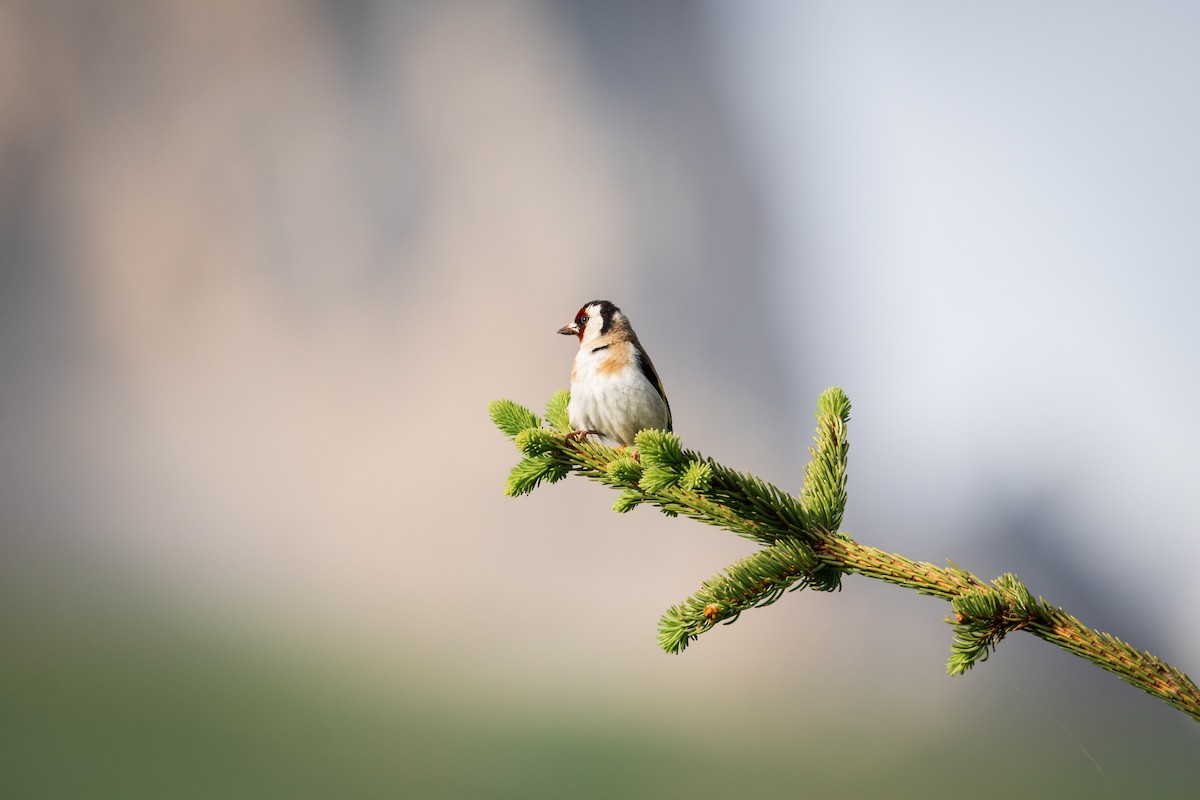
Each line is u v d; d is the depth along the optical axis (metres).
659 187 37.06
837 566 2.86
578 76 36.28
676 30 37.97
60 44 33.03
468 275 34.00
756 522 3.07
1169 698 2.35
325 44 34.16
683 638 2.76
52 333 32.38
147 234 32.94
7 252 32.41
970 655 2.52
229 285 33.00
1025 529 40.75
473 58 35.22
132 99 33.47
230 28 33.78
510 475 3.76
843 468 3.09
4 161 32.78
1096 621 39.44
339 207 33.81
